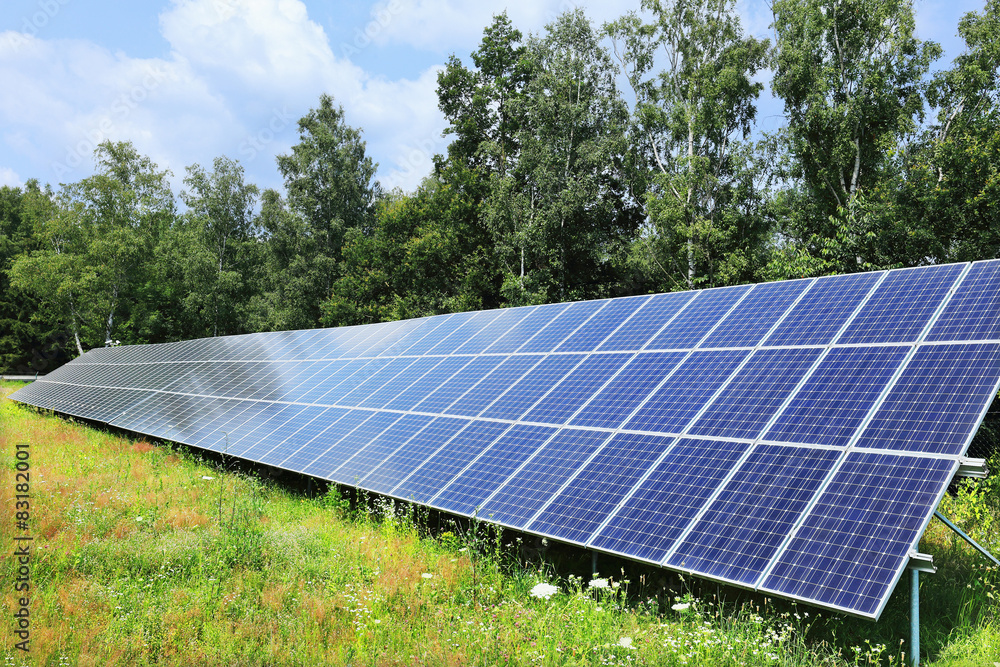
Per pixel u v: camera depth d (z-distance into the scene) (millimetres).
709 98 38406
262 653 7789
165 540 11641
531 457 11625
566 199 42875
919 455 7891
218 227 68812
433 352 19344
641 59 42844
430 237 55531
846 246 31500
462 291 53875
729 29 39812
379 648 7902
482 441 12883
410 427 14859
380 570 10180
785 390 10289
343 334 26109
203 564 10633
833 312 11703
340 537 12055
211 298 66062
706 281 37719
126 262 61812
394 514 12578
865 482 7918
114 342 63969
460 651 7527
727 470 9211
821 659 7254
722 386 11172
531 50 46562
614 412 11914
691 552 8148
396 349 21156
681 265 38844
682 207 37531
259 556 10898
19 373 80188
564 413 12641
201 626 8555
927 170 30641
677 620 8484
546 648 7430
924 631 7684
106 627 8328
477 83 60031
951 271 11016
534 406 13422
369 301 61125
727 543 8039
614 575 10305
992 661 6902
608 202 45594
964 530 10188
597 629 7809
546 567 10695
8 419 29859
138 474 16922
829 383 9906
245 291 70312
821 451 8719
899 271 11875
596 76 45812
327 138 66375
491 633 7766
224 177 69188
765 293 13586
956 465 7480
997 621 7801
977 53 34875
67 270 61375
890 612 8172
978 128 30031
